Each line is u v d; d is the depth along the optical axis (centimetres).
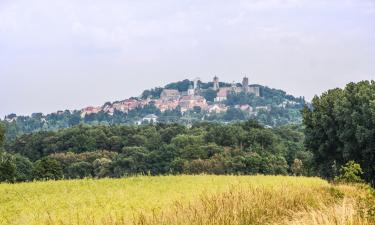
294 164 9769
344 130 5747
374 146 5409
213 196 1538
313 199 1769
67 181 3262
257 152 10812
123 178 3494
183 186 2677
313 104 6394
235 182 2577
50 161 8050
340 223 1095
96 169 11431
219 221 1300
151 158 11275
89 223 1328
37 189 2778
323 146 6103
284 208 1559
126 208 1731
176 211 1330
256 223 1377
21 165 9500
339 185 2677
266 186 2056
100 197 2197
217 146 11412
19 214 1744
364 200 1398
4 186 2953
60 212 1705
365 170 5647
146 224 1245
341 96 6059
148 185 2888
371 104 5419
